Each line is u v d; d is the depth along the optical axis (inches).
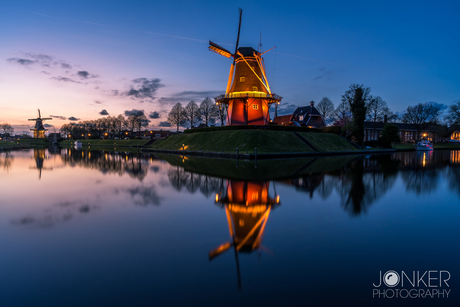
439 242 240.5
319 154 1450.5
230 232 263.3
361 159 1200.2
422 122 3171.8
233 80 1765.5
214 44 1625.2
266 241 240.8
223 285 171.8
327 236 253.3
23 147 3031.5
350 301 155.6
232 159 1206.9
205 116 3095.5
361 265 197.9
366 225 285.4
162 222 295.4
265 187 492.7
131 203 380.8
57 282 177.2
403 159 1211.2
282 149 1407.5
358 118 2075.5
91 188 502.3
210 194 436.8
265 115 1726.1
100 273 188.1
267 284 172.9
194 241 241.1
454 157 1380.4
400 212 334.6
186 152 1619.1
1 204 381.1
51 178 638.5
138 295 161.6
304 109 2723.9
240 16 1664.6
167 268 194.1
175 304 152.7
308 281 176.6
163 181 575.8
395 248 227.1
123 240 245.0
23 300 158.2
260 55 1702.8
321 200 392.8
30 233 265.1
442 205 370.3
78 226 285.1
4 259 209.9
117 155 1583.4
